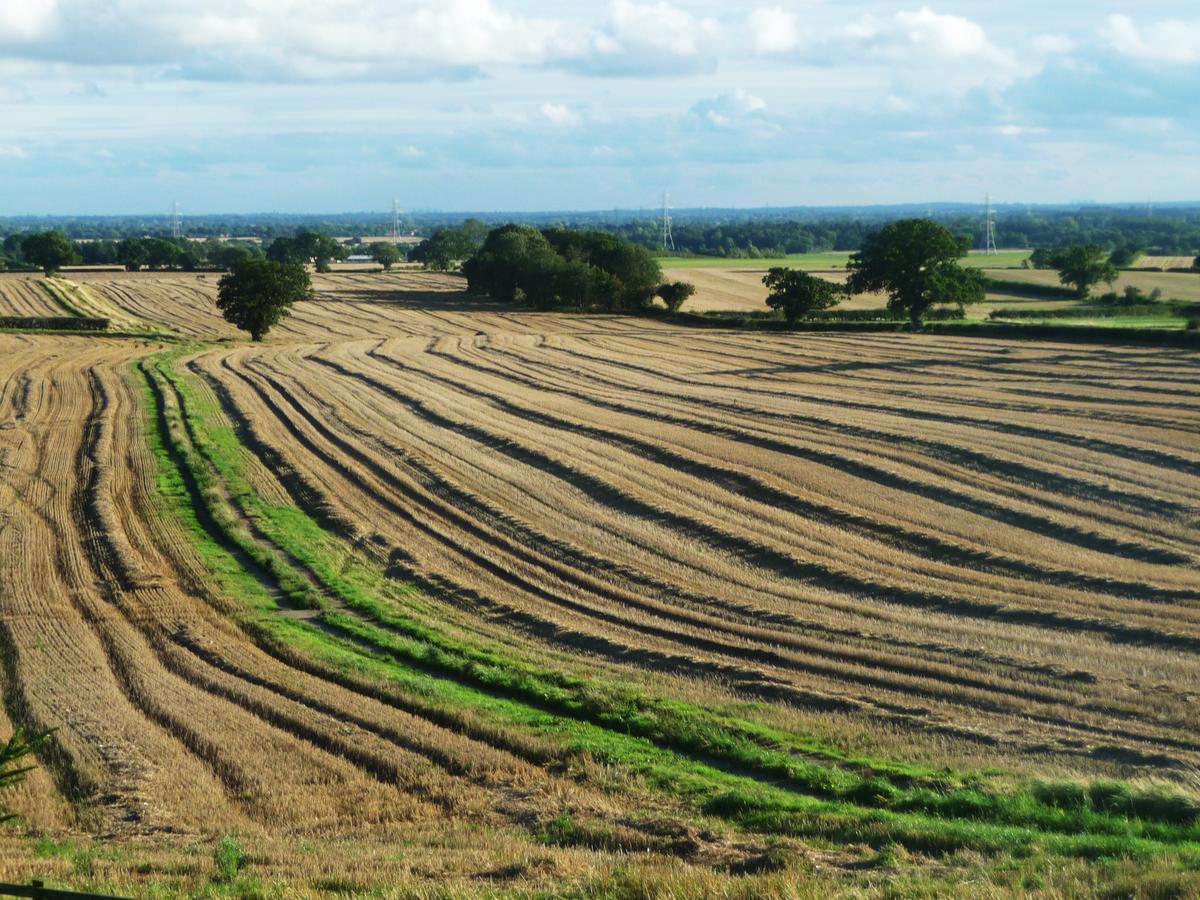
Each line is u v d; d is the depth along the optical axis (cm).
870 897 1433
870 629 3039
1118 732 2316
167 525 4294
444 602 3462
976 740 2298
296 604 3453
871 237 10912
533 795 2084
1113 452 4947
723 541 3938
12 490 4788
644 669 2848
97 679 2772
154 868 1703
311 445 5644
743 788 2073
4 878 1623
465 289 16188
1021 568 3525
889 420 5862
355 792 2120
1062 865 1541
